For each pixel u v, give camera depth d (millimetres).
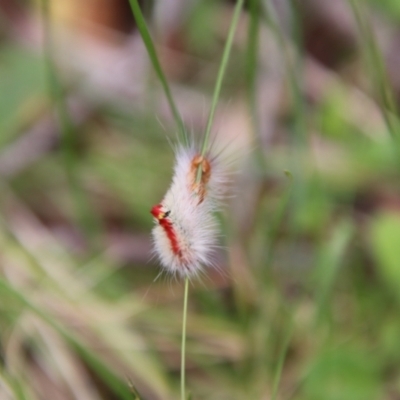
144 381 545
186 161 479
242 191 587
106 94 638
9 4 682
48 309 558
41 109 615
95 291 568
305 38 688
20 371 543
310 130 601
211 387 550
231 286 566
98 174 599
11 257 572
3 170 602
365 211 596
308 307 560
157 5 583
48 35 568
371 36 540
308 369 535
